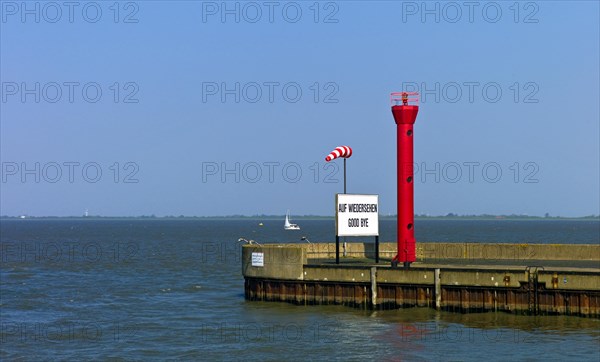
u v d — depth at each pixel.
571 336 46.59
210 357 44.88
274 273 60.06
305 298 58.66
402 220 57.38
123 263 121.62
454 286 52.50
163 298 72.44
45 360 45.22
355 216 61.72
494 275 51.22
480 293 51.78
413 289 54.09
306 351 45.41
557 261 64.12
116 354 46.41
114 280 92.44
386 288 55.06
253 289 61.94
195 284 84.88
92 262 124.94
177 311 62.81
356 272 56.16
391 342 46.84
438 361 42.25
